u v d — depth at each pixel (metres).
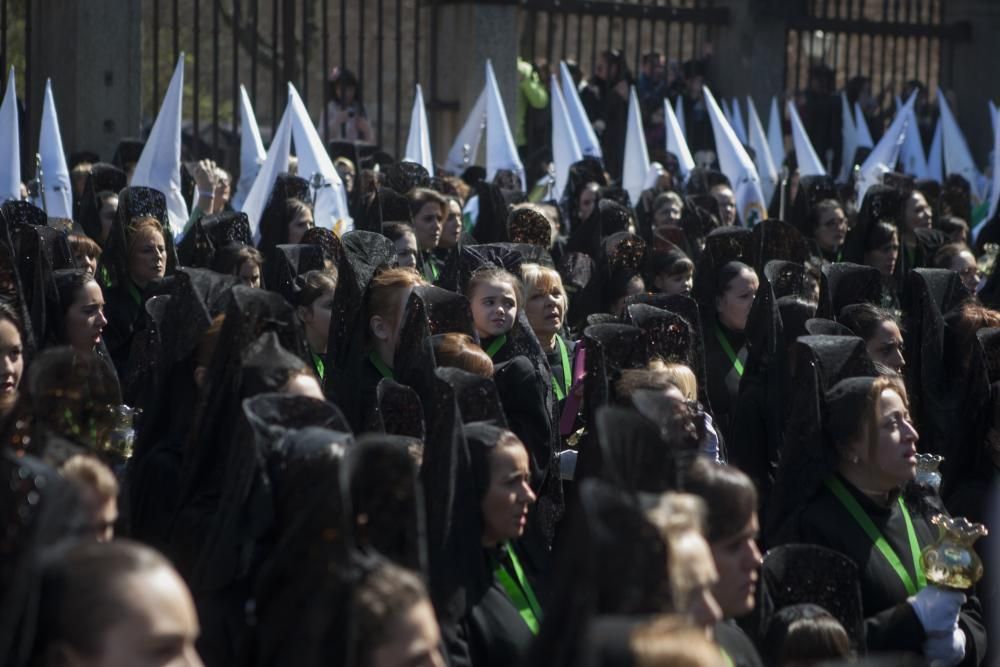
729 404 23.42
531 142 53.31
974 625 15.59
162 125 32.88
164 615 8.37
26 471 8.73
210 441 13.07
